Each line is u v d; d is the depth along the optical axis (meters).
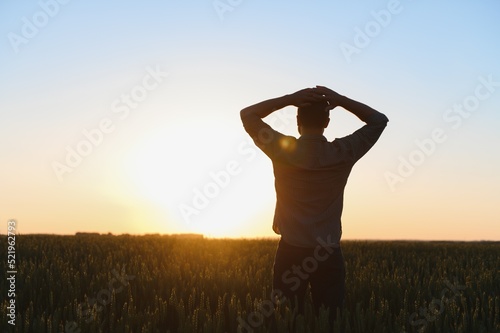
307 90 5.29
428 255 15.98
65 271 9.33
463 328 5.83
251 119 5.23
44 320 5.56
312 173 5.22
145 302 7.08
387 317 6.11
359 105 5.38
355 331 5.62
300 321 5.26
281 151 5.20
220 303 6.34
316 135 5.30
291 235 5.29
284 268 5.38
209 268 10.38
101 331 5.30
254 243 18.89
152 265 10.80
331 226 5.31
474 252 17.86
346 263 12.06
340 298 5.53
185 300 7.18
